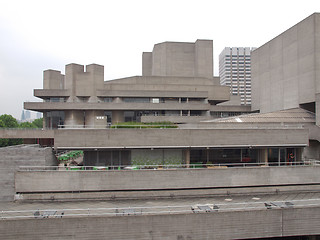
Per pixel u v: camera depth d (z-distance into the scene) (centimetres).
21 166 2178
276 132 2591
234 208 1930
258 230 1905
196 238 1850
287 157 2750
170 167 2527
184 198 2259
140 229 1808
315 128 3102
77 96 5738
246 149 2706
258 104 5106
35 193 2186
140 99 5675
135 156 2509
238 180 2338
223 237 1873
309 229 1953
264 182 2370
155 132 2434
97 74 5712
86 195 2186
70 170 2203
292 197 2283
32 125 11300
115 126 2828
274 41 4462
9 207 2031
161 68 6375
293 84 3916
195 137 2478
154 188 2245
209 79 6025
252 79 5397
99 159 2492
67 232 1761
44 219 1752
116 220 1792
